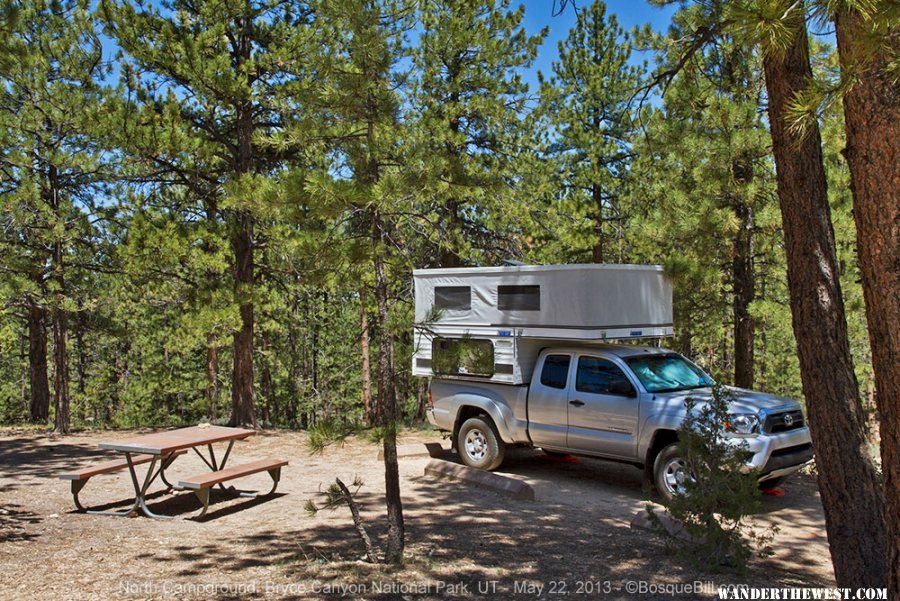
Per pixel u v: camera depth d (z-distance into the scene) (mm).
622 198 17875
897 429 3027
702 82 9203
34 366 17250
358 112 5508
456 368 5723
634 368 8172
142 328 30609
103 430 13922
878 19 2455
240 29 13047
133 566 5148
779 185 5051
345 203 5055
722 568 5297
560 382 8648
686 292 10711
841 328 4832
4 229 12742
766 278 12477
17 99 12805
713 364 25781
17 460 10086
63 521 6547
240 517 6918
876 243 3023
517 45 14734
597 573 5090
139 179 13086
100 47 13234
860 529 4594
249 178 10648
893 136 2941
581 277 8414
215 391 25641
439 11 14258
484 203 14539
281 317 24312
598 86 18062
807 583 5066
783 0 2600
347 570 5039
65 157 12469
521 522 6723
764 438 7105
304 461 10102
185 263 13289
